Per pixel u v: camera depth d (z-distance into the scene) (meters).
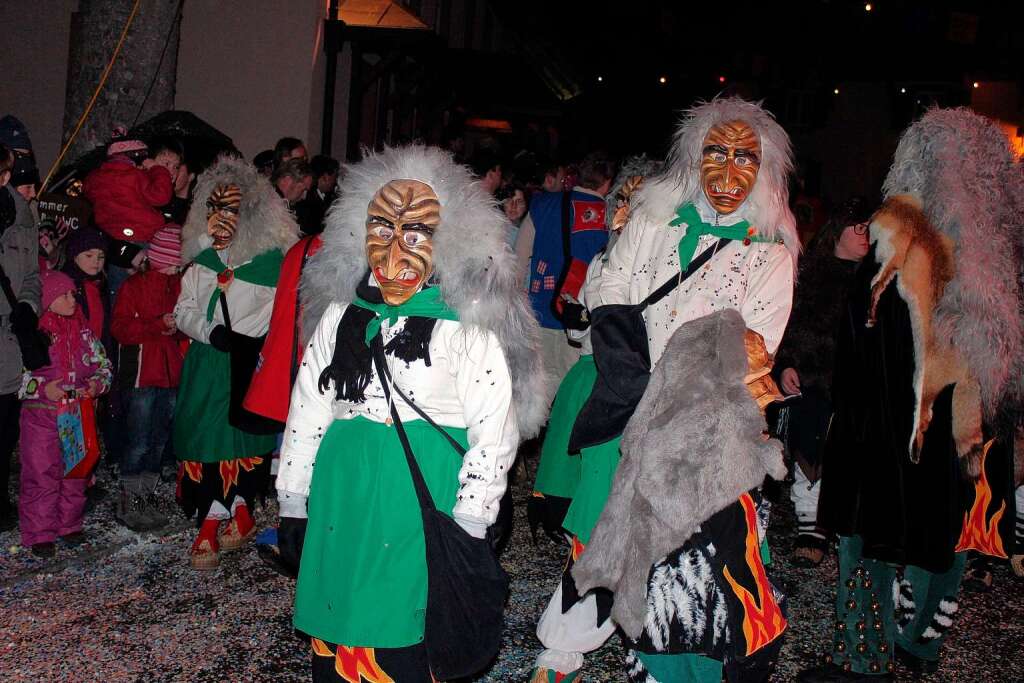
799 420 5.40
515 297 2.86
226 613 4.39
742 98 3.44
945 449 3.75
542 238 6.12
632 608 3.06
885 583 4.00
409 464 2.76
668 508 3.02
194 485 4.91
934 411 3.75
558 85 29.80
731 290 3.30
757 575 3.10
